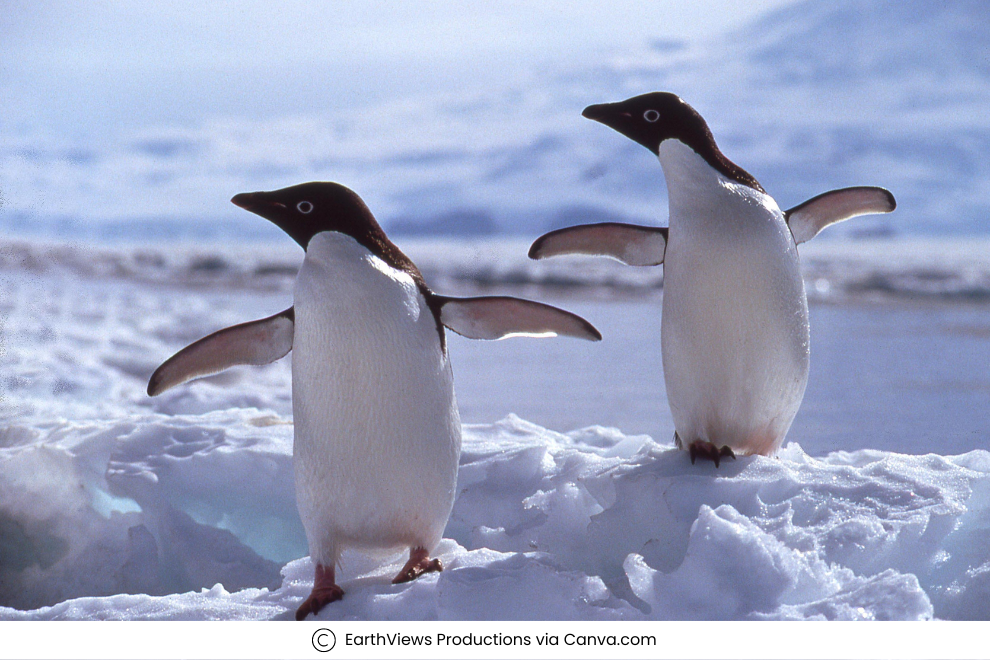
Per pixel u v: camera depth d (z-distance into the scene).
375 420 8.05
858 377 25.88
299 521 11.52
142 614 8.13
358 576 8.97
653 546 8.72
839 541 8.09
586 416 21.34
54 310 33.22
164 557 11.60
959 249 76.75
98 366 23.61
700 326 9.28
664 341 9.71
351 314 7.97
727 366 9.34
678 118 9.48
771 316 9.21
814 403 22.16
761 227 9.18
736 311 9.14
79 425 13.91
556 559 9.45
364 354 7.98
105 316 32.78
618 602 7.62
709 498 8.80
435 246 100.69
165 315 34.44
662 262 10.70
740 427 9.70
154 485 11.54
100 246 81.12
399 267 8.47
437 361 8.38
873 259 65.94
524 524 10.30
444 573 8.02
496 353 33.06
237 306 40.69
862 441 17.84
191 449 12.35
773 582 7.59
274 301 43.88
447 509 8.67
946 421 19.73
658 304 45.44
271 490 11.60
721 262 9.08
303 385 8.19
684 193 9.43
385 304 8.05
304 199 8.21
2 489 12.10
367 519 8.29
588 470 10.39
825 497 8.80
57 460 12.28
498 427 14.11
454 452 8.59
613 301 46.66
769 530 8.37
